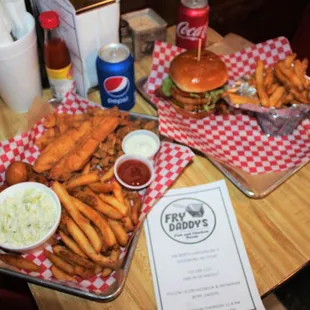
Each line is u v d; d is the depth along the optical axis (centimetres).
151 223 107
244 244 103
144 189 113
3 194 105
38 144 120
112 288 93
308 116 134
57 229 103
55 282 93
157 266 99
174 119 132
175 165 116
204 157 124
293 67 134
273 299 164
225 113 138
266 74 136
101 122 118
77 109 130
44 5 127
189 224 107
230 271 98
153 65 144
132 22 151
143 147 120
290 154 128
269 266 99
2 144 113
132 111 138
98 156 117
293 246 103
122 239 99
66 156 113
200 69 128
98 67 124
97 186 108
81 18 117
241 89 133
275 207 112
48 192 105
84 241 97
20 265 95
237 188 116
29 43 119
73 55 131
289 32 248
